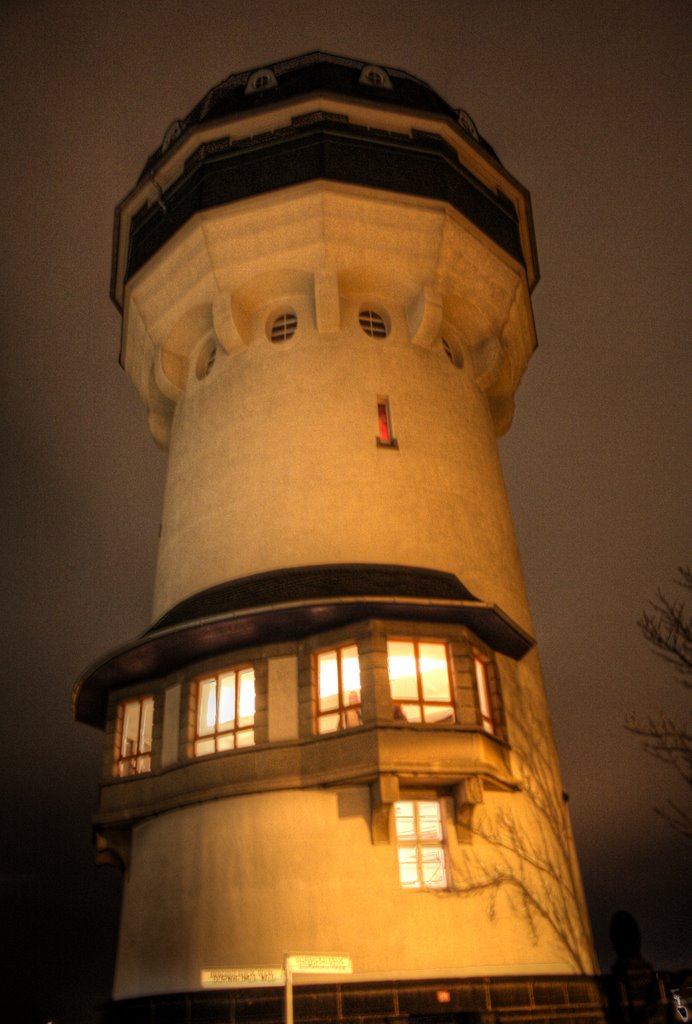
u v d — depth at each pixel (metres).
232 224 26.97
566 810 23.56
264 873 19.92
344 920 19.20
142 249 29.89
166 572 26.41
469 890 19.89
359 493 24.78
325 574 22.81
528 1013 19.09
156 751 22.58
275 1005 18.52
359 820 20.00
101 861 22.61
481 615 21.67
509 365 30.92
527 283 33.16
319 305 26.70
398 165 27.67
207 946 19.72
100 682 24.11
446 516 25.31
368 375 26.73
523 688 23.91
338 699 20.94
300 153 27.39
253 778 20.59
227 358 28.12
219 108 30.50
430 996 18.62
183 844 21.22
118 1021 20.20
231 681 22.27
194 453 27.52
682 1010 17.73
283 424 26.05
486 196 30.12
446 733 20.11
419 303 27.52
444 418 27.11
